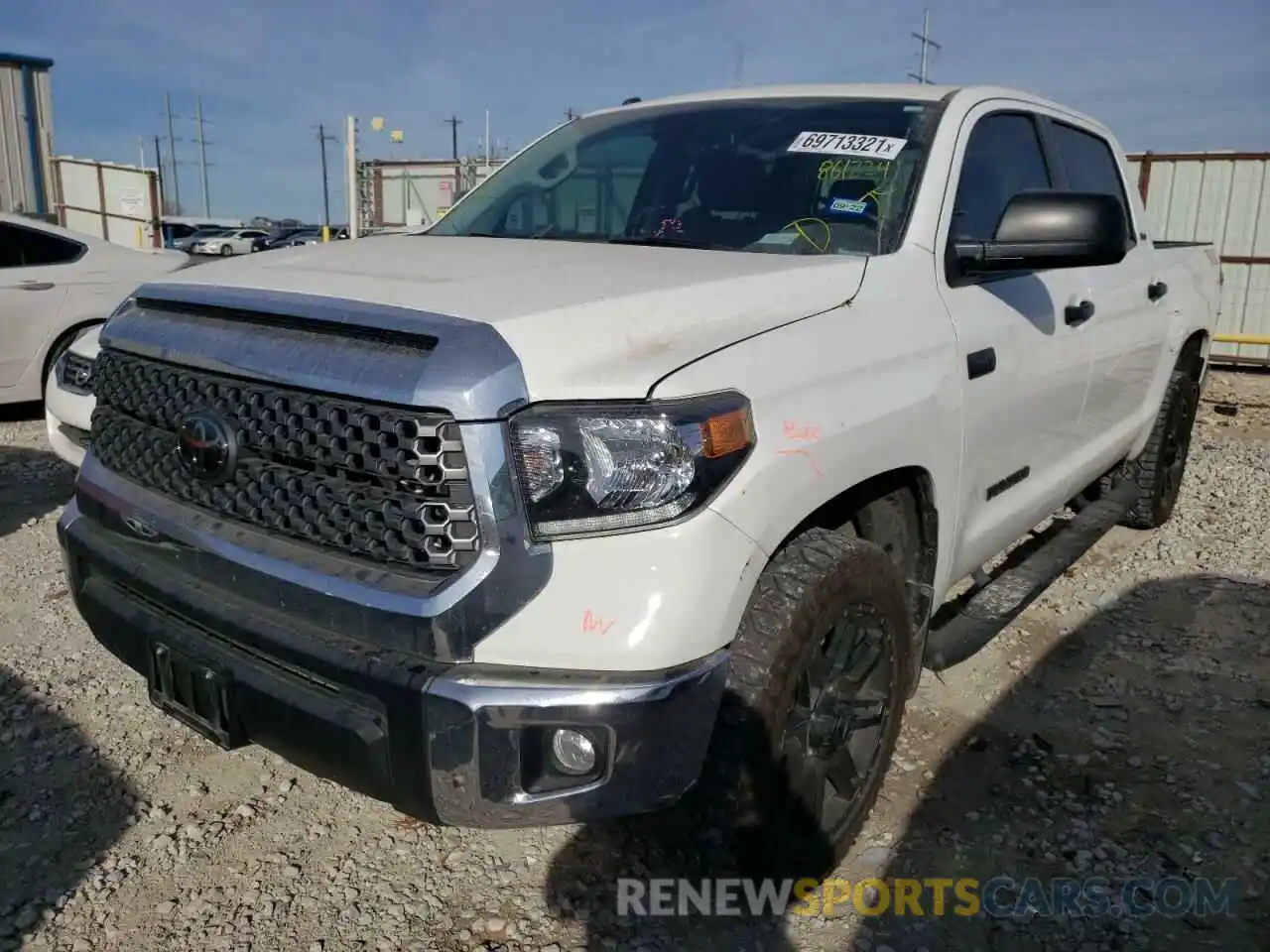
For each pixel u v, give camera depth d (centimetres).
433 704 197
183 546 239
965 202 327
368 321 211
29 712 350
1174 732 345
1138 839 288
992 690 372
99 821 294
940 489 287
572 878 271
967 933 252
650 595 202
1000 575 387
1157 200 1172
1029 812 300
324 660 209
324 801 306
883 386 256
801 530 246
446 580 200
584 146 375
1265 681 381
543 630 200
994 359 310
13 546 510
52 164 1956
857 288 267
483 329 202
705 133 352
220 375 234
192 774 317
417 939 250
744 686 222
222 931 252
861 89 358
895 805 302
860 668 262
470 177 1539
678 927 253
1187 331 498
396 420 200
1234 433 847
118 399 262
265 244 3797
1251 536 542
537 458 198
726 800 226
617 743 201
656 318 221
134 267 798
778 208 314
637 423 203
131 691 366
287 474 222
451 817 204
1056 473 391
